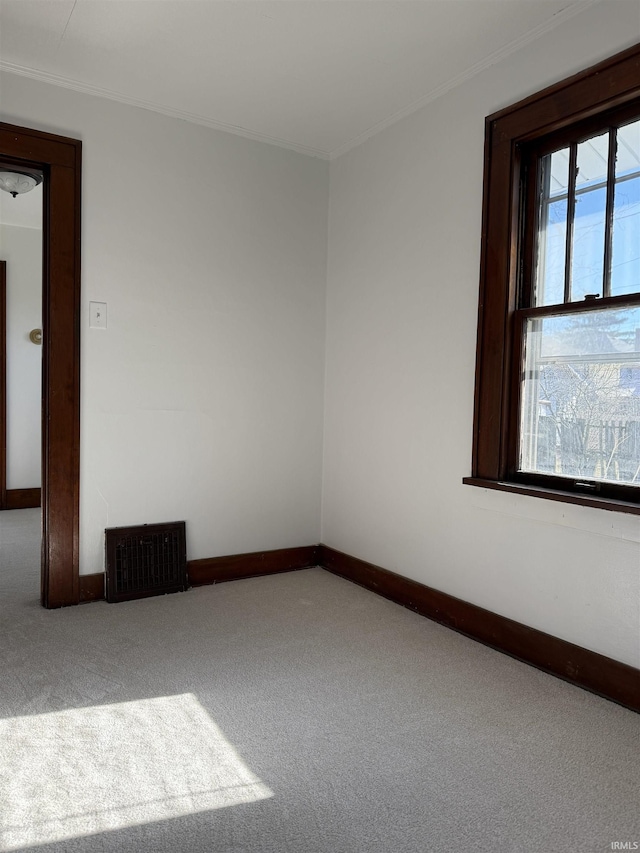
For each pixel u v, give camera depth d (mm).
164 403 3188
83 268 2939
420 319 2990
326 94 2926
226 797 1572
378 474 3275
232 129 3289
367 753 1781
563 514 2287
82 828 1449
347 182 3498
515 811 1541
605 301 2217
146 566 3125
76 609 2918
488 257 2598
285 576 3518
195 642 2553
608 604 2168
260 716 1976
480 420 2635
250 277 3416
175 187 3160
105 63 2691
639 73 2051
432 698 2117
